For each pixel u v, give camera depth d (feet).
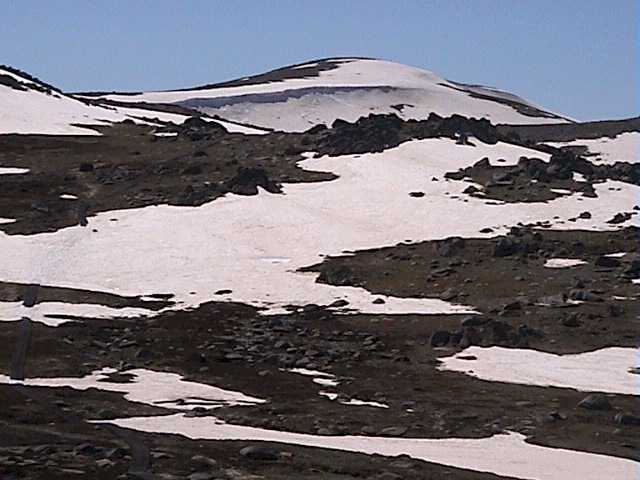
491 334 364.58
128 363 333.21
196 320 396.37
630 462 237.66
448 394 305.12
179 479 185.47
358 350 357.41
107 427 242.17
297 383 314.76
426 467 216.74
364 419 271.69
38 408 264.72
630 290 417.69
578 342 362.74
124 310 409.08
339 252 491.31
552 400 298.97
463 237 502.38
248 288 443.32
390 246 497.05
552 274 442.50
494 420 275.39
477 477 211.00
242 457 208.85
